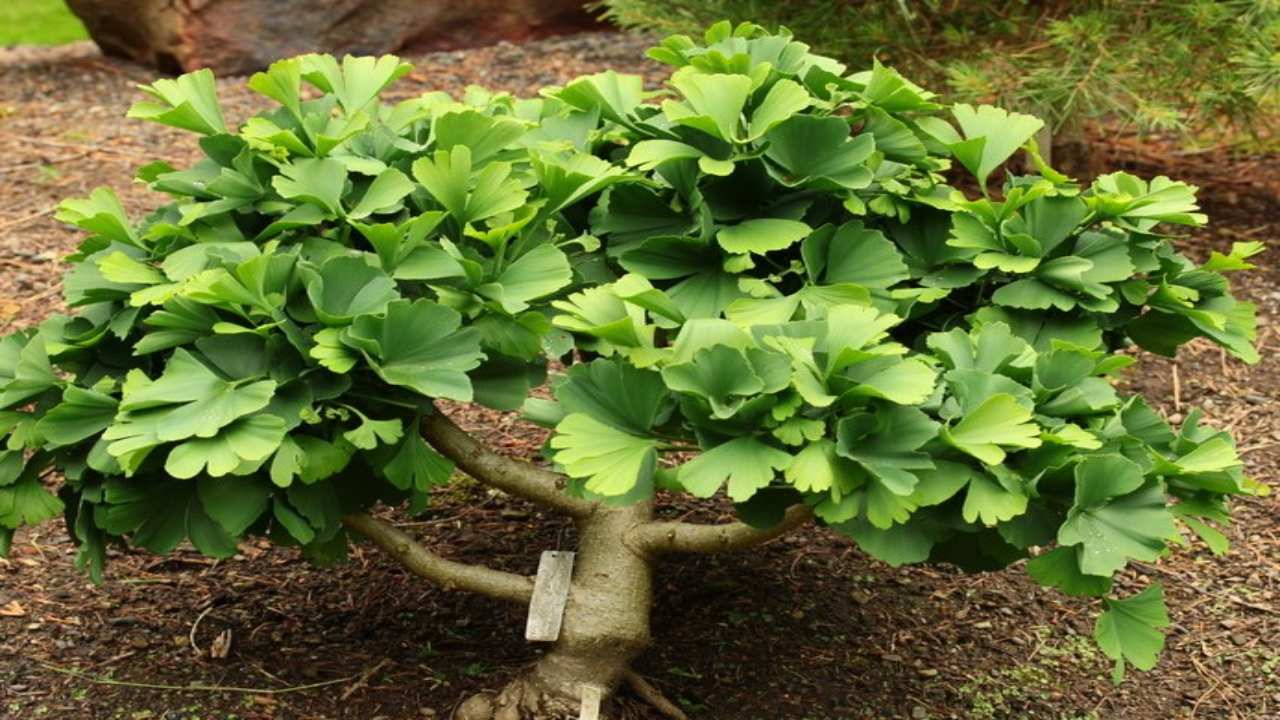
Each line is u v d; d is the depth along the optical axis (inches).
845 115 113.6
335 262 93.7
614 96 114.2
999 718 121.8
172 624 129.3
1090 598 141.0
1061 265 102.0
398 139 108.5
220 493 94.1
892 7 220.8
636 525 108.0
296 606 133.4
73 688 117.8
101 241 107.7
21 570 137.6
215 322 95.1
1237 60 203.5
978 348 95.0
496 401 98.6
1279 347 191.8
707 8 227.8
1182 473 91.2
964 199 107.0
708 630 132.1
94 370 100.4
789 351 87.0
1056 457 88.7
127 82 326.3
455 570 108.0
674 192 108.0
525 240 101.7
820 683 124.6
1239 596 142.1
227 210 101.9
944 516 90.0
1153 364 189.6
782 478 91.3
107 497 94.7
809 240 102.0
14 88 320.5
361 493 102.7
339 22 325.4
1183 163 256.5
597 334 90.1
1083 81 205.3
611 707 110.9
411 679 120.3
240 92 303.1
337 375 94.1
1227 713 124.2
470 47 336.5
